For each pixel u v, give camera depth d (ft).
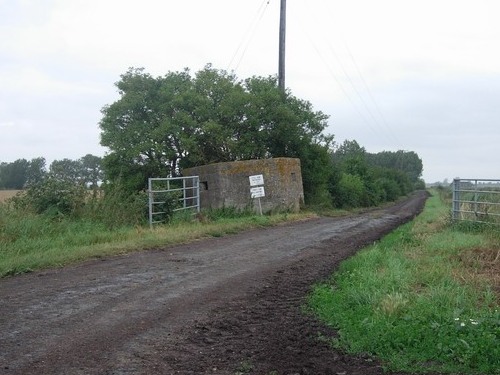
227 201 77.61
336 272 33.55
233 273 33.53
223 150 93.76
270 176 81.56
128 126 94.38
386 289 26.25
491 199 57.36
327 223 70.38
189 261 37.73
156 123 93.15
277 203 81.87
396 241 46.52
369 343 19.03
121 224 53.36
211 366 17.57
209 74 96.89
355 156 167.53
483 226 52.29
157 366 17.48
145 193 61.21
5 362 17.46
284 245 46.78
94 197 55.98
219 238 51.62
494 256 35.53
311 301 26.03
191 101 91.40
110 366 17.35
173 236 48.26
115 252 40.55
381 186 184.96
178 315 23.70
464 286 26.30
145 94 94.48
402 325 20.21
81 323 22.04
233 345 19.77
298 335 20.88
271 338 20.61
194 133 92.48
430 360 17.80
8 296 26.50
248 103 92.73
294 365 17.61
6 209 46.98
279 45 94.32
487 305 22.98
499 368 16.67
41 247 39.70
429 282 28.27
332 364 17.72
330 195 116.37
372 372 16.97
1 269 32.27
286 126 93.04
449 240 43.86
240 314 24.13
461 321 20.10
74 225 48.01
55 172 57.47
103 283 29.89
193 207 68.33
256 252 42.45
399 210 122.83
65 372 16.71
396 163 409.69
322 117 103.81
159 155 91.50
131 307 24.77
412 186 359.25
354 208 128.67
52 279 30.89
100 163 95.45
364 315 22.50
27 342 19.49
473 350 17.54
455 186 58.13
